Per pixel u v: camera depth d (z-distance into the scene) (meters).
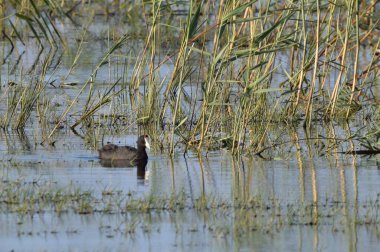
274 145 24.38
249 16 28.45
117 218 17.67
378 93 32.31
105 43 42.81
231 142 24.94
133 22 48.41
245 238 16.61
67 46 41.84
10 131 26.72
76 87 32.75
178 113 27.88
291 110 28.72
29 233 16.66
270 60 27.48
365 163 23.00
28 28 45.69
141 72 29.80
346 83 30.42
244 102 24.14
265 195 19.47
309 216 17.94
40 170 21.66
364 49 39.22
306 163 23.00
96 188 19.83
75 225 17.20
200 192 19.69
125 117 28.64
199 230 17.00
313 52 28.14
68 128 27.30
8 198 18.61
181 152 24.34
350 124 28.36
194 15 24.02
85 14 51.62
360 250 16.00
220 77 25.33
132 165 22.64
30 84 28.50
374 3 30.28
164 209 18.33
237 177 21.25
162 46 41.09
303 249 16.06
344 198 19.27
